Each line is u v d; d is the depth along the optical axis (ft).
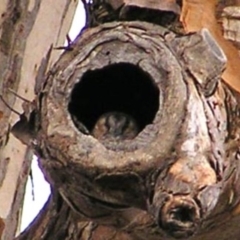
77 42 6.10
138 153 5.90
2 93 7.81
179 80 5.99
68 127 6.01
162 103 5.96
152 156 5.89
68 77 6.06
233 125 6.18
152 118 6.02
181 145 5.91
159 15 6.22
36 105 6.10
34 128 6.11
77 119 6.05
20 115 6.21
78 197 6.03
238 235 6.34
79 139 5.98
